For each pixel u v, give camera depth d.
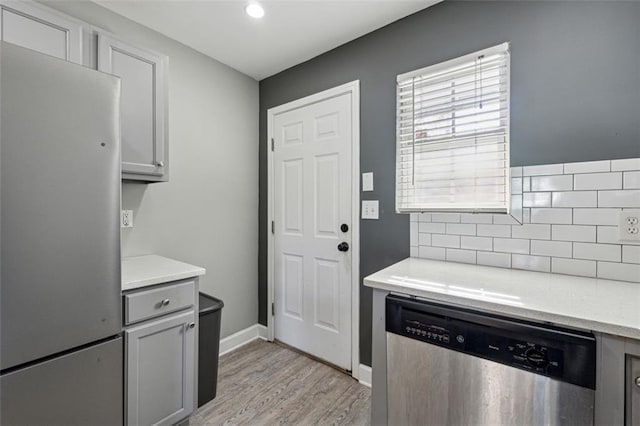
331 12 1.74
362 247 1.97
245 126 2.52
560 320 0.86
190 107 2.12
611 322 0.80
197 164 2.18
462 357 1.00
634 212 1.18
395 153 1.83
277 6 1.68
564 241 1.32
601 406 0.81
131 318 1.28
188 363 1.50
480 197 1.48
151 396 1.35
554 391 0.86
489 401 0.95
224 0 1.64
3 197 0.91
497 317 0.95
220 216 2.34
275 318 2.53
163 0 1.63
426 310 1.07
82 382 1.11
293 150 2.37
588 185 1.27
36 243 0.98
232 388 1.88
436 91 1.60
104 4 1.66
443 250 1.64
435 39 1.67
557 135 1.33
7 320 0.93
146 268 1.55
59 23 1.32
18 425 0.97
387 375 1.17
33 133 0.97
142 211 1.89
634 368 0.79
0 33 1.18
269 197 2.54
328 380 1.97
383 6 1.69
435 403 1.05
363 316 1.97
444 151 1.58
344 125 2.06
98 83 1.12
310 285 2.28
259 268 2.65
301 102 2.30
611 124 1.22
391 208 1.85
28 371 0.98
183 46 2.07
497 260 1.47
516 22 1.43
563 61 1.32
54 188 1.01
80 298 1.08
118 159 1.19
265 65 2.36
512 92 1.43
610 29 1.23
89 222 1.10
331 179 2.14
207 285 2.26
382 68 1.88
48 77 1.00
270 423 1.58
